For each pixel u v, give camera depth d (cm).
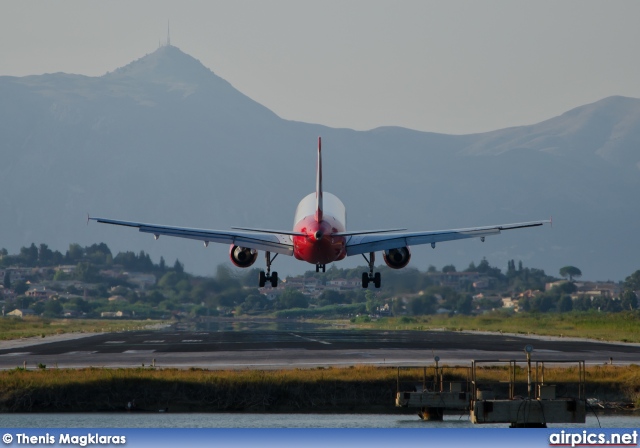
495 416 16112
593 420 18575
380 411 19512
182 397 19662
